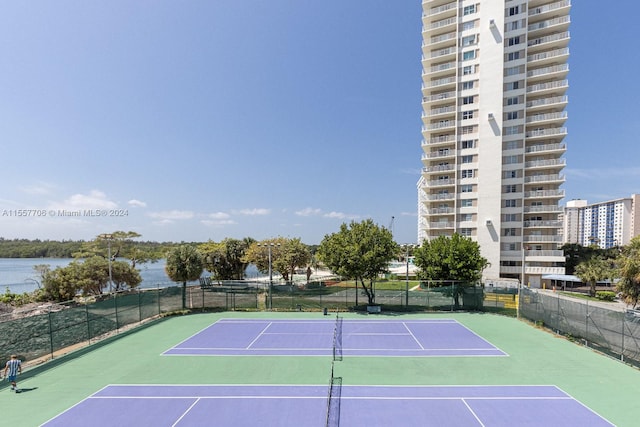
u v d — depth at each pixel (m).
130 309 24.36
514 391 13.20
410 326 24.00
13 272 78.69
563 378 14.53
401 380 14.30
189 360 16.98
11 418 11.23
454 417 11.17
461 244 31.73
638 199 111.44
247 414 11.40
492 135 52.56
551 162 50.84
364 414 11.36
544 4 53.50
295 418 11.10
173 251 33.16
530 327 23.77
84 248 48.47
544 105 51.34
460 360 16.80
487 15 53.34
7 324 15.66
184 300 30.64
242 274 59.28
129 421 11.00
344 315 27.84
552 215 52.44
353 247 27.89
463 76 54.97
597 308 18.53
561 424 10.77
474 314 28.20
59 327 18.22
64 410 11.77
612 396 12.78
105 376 14.91
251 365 16.23
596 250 61.78
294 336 21.41
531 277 51.94
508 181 52.81
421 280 33.50
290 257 52.28
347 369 15.61
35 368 15.63
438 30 57.81
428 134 58.72
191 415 11.34
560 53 51.19
